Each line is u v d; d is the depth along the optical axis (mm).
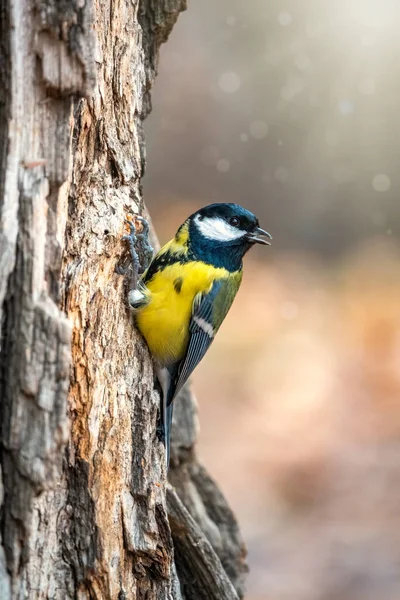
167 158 32594
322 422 20938
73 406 6027
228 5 31469
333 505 16766
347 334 26984
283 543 15281
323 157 32125
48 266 5453
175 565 8195
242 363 24844
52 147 5516
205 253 8352
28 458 5062
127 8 7195
